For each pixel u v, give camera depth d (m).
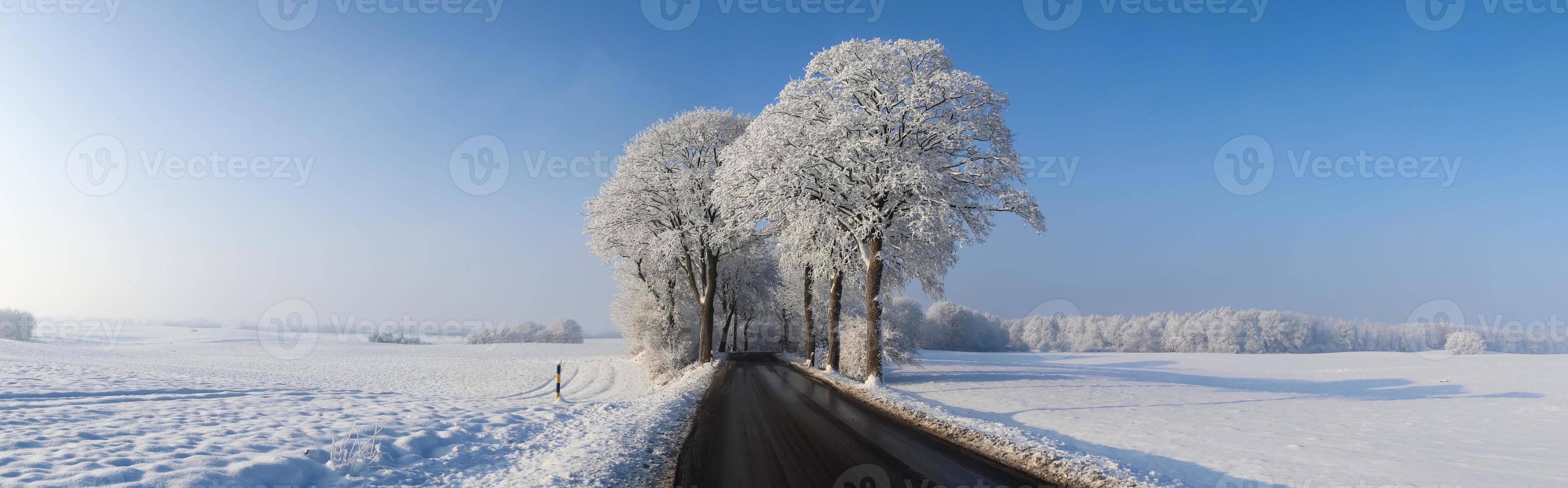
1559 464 9.29
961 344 97.94
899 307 67.31
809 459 9.04
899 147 20.41
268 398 15.64
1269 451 10.05
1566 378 30.05
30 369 22.12
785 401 16.69
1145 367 42.50
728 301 50.69
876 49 21.27
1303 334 93.19
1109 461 8.68
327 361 46.31
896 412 14.42
